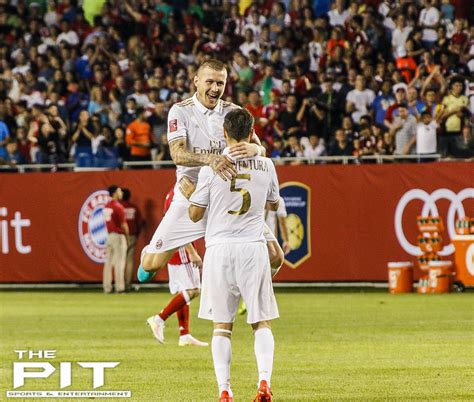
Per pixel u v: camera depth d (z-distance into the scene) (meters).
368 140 45.34
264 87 49.75
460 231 41.94
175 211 22.25
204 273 17.11
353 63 49.28
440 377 20.73
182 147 20.62
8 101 51.72
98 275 46.03
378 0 51.88
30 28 56.56
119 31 54.88
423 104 46.62
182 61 53.28
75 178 46.06
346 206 43.75
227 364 16.80
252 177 16.86
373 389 19.33
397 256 43.41
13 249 46.72
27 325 32.03
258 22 53.75
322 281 44.06
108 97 50.53
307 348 25.52
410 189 43.16
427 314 33.91
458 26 49.50
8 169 48.91
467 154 45.12
